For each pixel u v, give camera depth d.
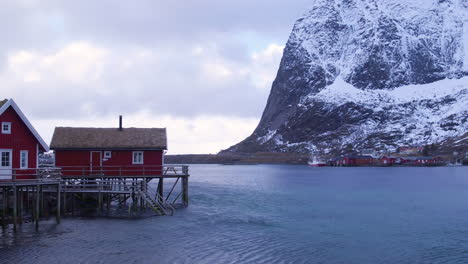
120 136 58.62
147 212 51.75
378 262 33.31
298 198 77.06
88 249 34.12
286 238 40.72
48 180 41.88
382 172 197.88
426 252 36.38
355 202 71.06
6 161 43.06
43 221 44.25
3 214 39.22
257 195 82.06
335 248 37.25
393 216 55.41
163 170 58.53
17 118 43.78
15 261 30.59
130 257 32.28
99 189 50.03
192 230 42.81
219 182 124.75
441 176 157.00
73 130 58.44
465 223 50.25
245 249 35.91
